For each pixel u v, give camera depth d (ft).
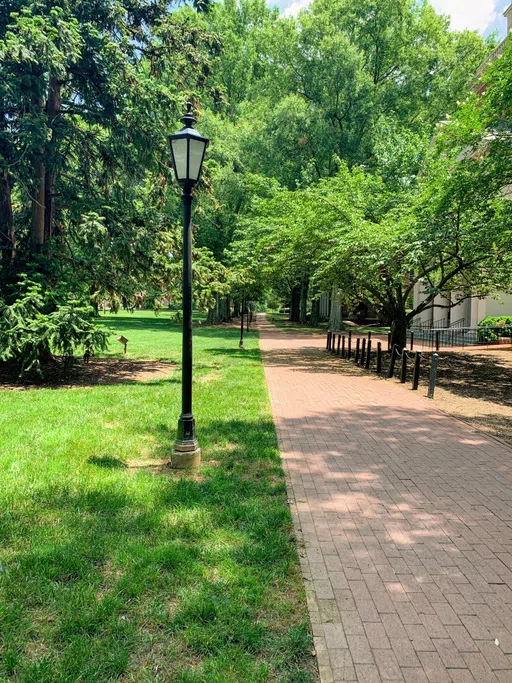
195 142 18.42
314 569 11.48
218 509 14.49
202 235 108.78
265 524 13.52
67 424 23.81
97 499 14.74
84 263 43.42
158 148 41.29
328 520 14.24
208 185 47.32
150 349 64.23
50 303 37.96
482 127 35.27
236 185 105.81
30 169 38.27
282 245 60.49
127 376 41.88
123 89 38.86
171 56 45.29
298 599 10.25
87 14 40.52
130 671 8.15
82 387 35.86
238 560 11.68
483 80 34.83
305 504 15.35
